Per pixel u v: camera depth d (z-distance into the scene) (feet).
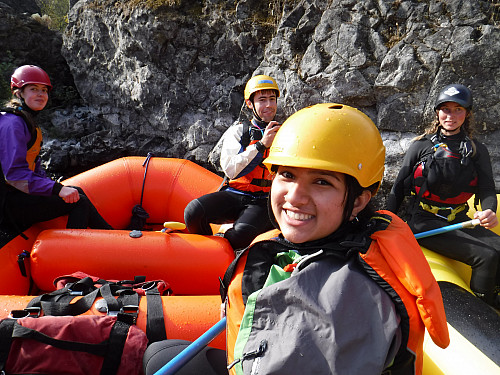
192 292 8.54
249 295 3.36
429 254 8.68
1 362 4.69
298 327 2.81
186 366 4.19
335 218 3.16
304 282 2.94
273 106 9.64
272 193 3.34
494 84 11.84
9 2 27.09
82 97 18.07
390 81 12.52
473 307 6.77
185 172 11.91
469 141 8.48
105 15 16.63
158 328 5.88
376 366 2.67
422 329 3.11
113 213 11.48
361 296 2.86
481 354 5.89
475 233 8.91
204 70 15.42
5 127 9.05
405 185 9.10
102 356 4.89
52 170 16.72
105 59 17.19
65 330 4.89
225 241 8.97
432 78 12.20
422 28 12.27
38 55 19.63
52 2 32.96
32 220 9.34
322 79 13.17
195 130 15.40
